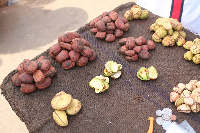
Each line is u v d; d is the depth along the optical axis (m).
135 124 0.59
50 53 0.71
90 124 0.59
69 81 0.69
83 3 1.53
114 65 0.68
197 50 0.69
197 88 0.60
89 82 0.66
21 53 1.22
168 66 0.72
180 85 0.64
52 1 1.56
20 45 1.27
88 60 0.74
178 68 0.71
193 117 0.59
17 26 1.38
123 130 0.58
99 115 0.61
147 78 0.67
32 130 0.58
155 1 1.00
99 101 0.64
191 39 0.79
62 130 0.58
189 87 0.62
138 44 0.74
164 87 0.67
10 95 0.65
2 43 1.28
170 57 0.75
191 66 0.72
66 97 0.58
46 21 1.40
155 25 0.81
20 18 1.43
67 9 1.48
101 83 0.65
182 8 0.92
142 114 0.61
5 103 1.01
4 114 0.98
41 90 0.66
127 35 0.82
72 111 0.59
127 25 0.81
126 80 0.69
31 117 0.60
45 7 1.51
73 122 0.60
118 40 0.81
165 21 0.76
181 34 0.77
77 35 0.72
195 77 0.69
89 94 0.66
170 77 0.69
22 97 0.65
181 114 0.60
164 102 0.63
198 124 0.58
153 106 0.62
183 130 0.55
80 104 0.61
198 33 0.98
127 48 0.74
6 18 1.44
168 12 0.97
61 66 0.72
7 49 1.25
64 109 0.57
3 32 1.35
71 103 0.60
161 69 0.71
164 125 0.58
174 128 0.56
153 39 0.79
